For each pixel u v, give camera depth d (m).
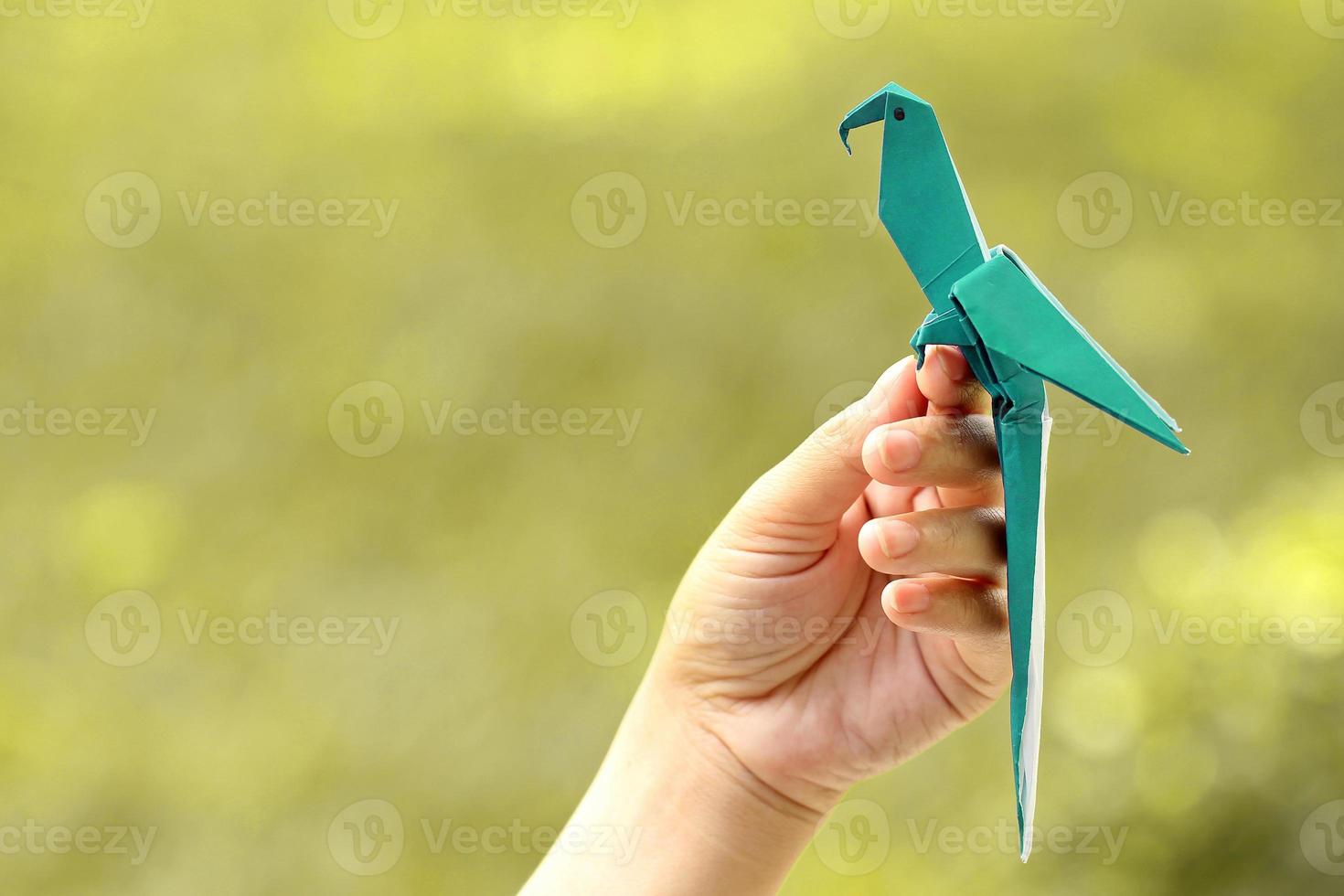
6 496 4.30
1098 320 4.27
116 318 4.87
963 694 0.91
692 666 0.95
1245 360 4.14
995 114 5.00
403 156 5.36
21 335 4.83
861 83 5.25
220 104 5.59
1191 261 4.47
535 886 0.92
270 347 4.73
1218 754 1.80
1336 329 4.16
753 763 0.92
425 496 4.20
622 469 4.16
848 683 0.93
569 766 3.31
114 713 3.56
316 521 4.18
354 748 3.43
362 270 4.97
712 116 5.31
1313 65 5.03
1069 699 2.01
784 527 0.92
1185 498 3.65
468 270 4.90
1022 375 0.72
